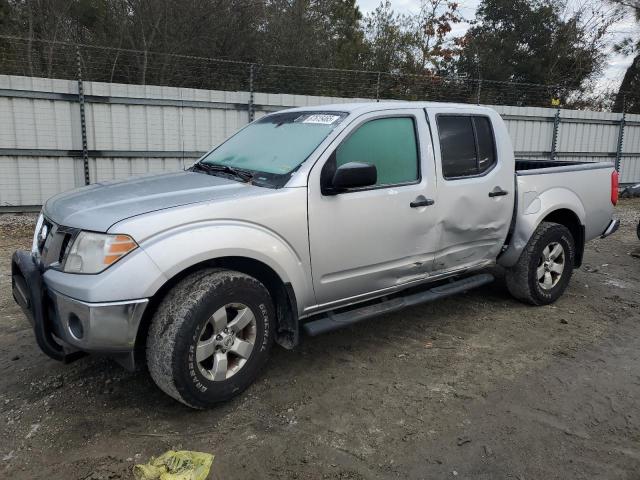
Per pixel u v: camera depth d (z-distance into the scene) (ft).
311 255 11.53
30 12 54.70
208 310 10.00
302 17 65.31
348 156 12.19
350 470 9.07
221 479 8.80
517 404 11.20
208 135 37.27
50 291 9.88
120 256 9.42
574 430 10.32
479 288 18.97
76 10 59.77
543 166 20.38
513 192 15.72
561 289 17.39
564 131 50.98
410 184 13.15
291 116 13.98
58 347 10.30
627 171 55.21
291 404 11.05
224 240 10.17
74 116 33.37
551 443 9.89
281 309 11.75
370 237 12.41
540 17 84.28
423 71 73.87
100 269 9.39
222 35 60.59
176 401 11.05
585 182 17.80
